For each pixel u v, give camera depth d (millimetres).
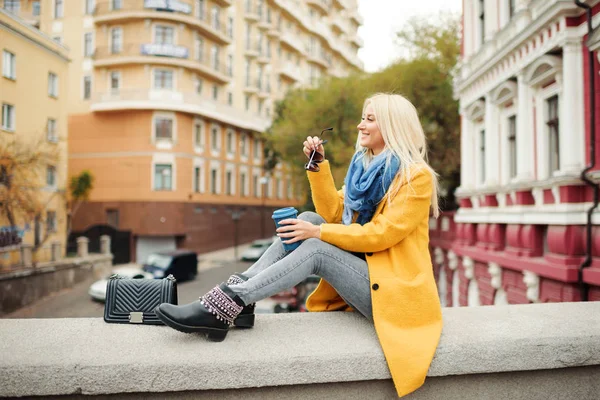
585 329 2451
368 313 2393
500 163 12133
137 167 35188
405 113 2457
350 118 23453
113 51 35281
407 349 2143
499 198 11539
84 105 36281
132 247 35312
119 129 35531
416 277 2328
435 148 21375
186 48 35250
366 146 2549
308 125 24438
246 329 2422
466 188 14258
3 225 21703
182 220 35906
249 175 46906
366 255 2381
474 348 2242
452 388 2299
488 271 12359
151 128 35094
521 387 2371
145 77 34844
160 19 34812
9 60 23250
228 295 2172
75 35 36406
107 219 36000
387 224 2275
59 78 27406
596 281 7449
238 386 2025
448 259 17453
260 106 47844
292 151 26766
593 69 7953
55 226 27344
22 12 37531
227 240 42688
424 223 2469
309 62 57188
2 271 20312
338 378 2109
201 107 36625
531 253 9773
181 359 2008
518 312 2846
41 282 21812
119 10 34188
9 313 18656
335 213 2705
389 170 2352
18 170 21750
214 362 2010
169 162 35375
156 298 2484
